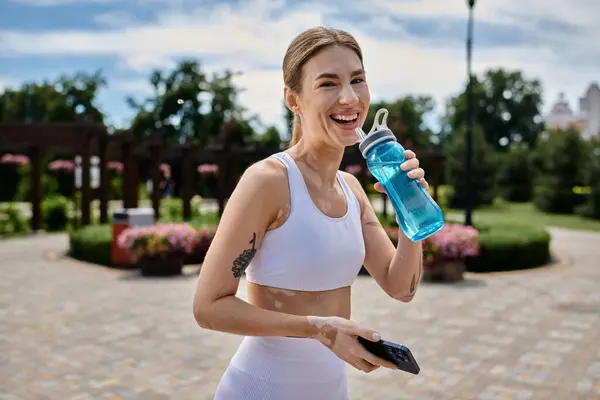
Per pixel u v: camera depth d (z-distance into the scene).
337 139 1.61
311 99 1.61
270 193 1.60
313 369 1.68
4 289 8.71
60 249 13.47
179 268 9.94
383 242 1.89
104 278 9.65
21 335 6.22
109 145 18.58
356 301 7.83
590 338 6.20
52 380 4.90
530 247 11.04
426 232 1.59
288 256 1.62
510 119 60.12
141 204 27.34
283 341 1.67
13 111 43.91
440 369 5.20
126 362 5.36
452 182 30.47
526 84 60.19
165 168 23.97
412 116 49.12
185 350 5.71
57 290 8.63
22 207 27.33
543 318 7.05
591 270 10.84
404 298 1.85
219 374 5.05
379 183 1.67
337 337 1.45
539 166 28.05
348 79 1.60
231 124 26.23
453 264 9.48
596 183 23.56
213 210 22.91
